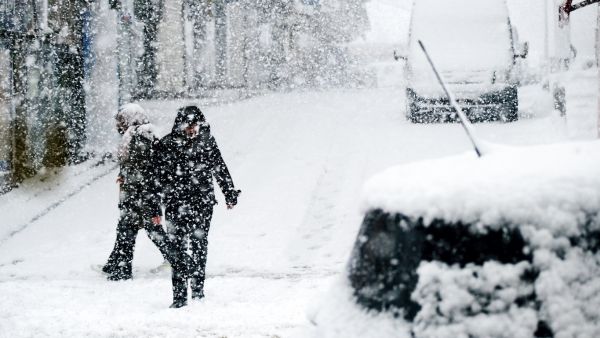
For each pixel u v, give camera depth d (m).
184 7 65.12
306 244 21.05
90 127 36.59
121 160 16.75
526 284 5.29
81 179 31.28
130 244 17.30
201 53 69.50
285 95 64.12
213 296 15.07
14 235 23.14
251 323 12.55
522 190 5.53
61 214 25.75
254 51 77.69
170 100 58.06
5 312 13.94
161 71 60.66
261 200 26.28
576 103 34.69
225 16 73.44
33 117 31.58
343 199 25.92
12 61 29.64
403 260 5.63
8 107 29.48
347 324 5.67
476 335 5.22
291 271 17.95
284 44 79.94
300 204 25.56
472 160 6.42
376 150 33.88
